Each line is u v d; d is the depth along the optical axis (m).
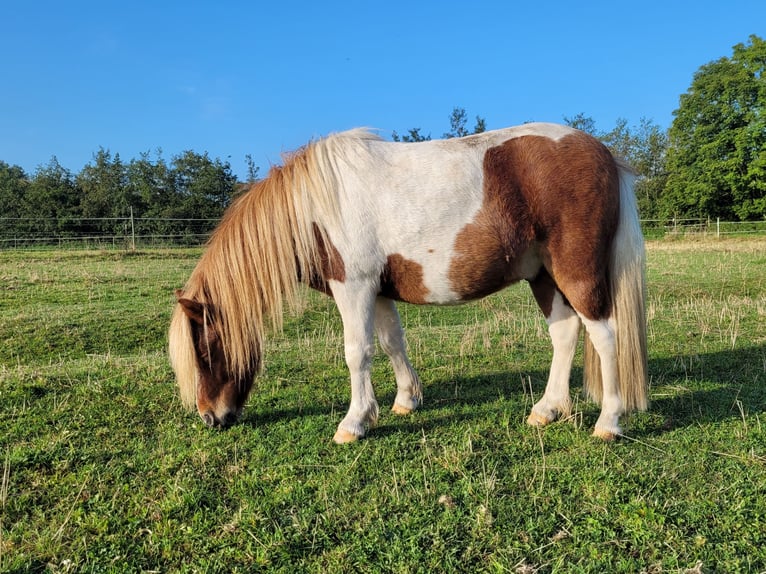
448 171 3.44
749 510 2.60
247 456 3.39
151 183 34.97
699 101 35.16
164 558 2.40
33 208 31.80
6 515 2.72
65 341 7.21
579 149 3.43
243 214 3.68
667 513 2.58
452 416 4.02
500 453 3.34
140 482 3.07
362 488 2.95
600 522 2.54
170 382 4.84
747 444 3.33
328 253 3.48
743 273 12.10
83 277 12.42
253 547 2.43
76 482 3.06
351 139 3.59
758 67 33.62
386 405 4.38
